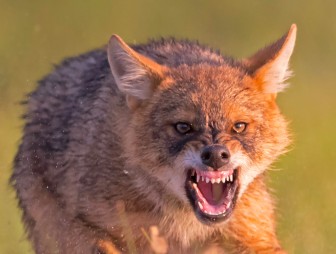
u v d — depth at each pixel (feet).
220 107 45.78
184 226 47.75
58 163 50.47
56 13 128.57
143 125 46.47
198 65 48.03
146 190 46.75
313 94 106.83
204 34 135.03
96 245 47.09
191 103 45.88
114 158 46.83
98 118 48.16
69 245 49.01
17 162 55.06
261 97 47.01
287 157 72.90
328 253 54.49
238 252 48.08
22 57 107.24
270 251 48.03
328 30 134.00
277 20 137.39
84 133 48.65
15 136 73.15
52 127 52.08
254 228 47.91
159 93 46.57
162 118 46.14
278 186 66.08
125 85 46.57
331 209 61.87
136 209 47.01
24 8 127.54
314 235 55.62
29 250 55.83
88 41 123.65
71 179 48.88
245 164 45.75
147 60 46.91
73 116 50.57
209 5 140.05
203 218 45.65
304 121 92.94
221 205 45.78
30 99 55.42
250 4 140.26
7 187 59.06
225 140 45.14
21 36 120.37
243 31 135.74
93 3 132.16
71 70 53.93
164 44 51.85
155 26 134.92
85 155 47.96
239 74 47.44
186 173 45.88
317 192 66.59
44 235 52.03
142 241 47.60
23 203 54.19
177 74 47.09
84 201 47.52
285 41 47.65
